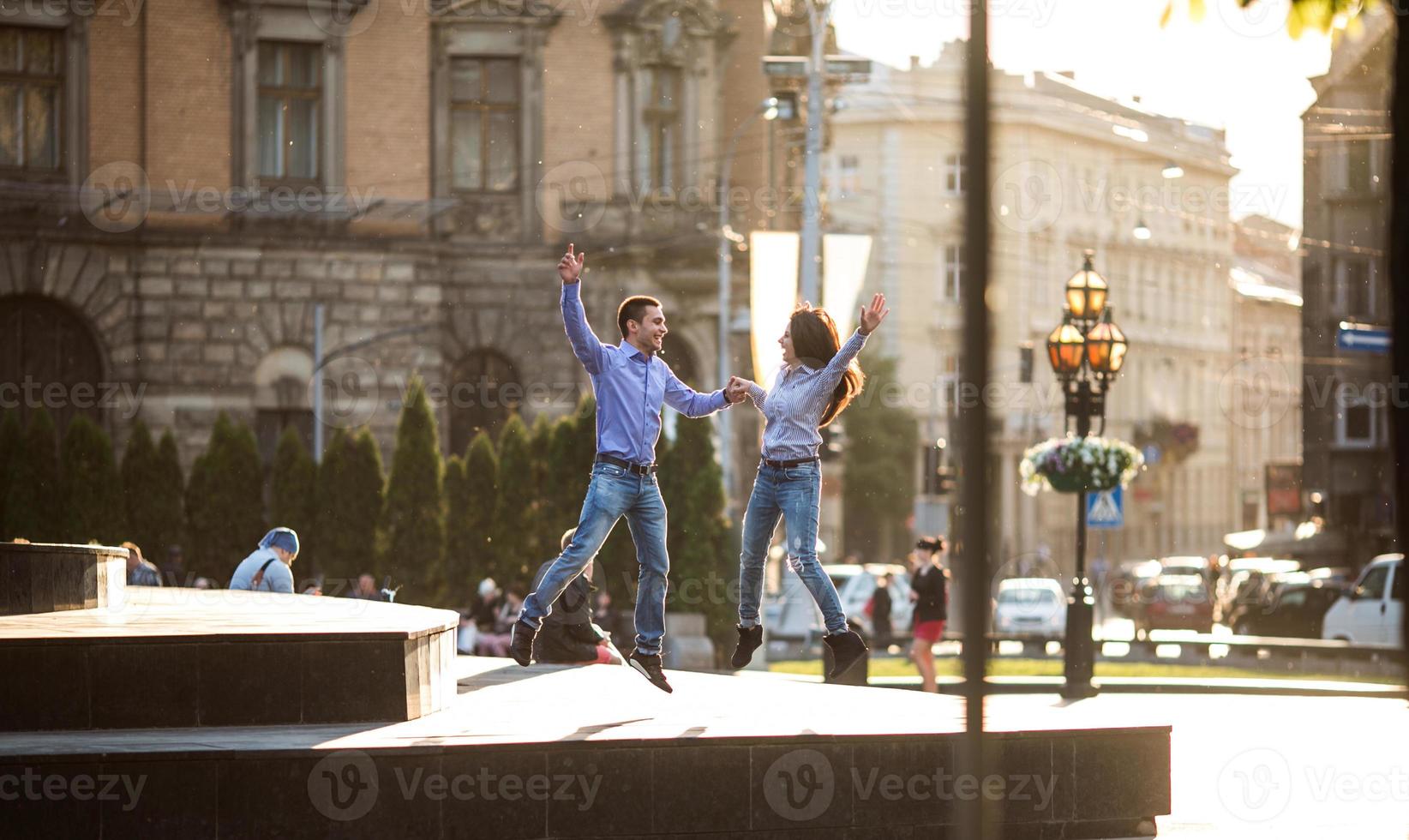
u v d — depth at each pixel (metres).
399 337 54.72
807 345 14.86
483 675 17.86
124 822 11.56
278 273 53.97
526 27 56.62
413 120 55.41
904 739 13.02
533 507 45.75
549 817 12.27
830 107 61.69
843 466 97.62
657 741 12.52
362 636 13.34
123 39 52.94
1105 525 42.44
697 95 58.62
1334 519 88.19
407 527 45.66
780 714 14.29
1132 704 31.70
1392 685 35.78
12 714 12.79
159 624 14.20
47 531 44.97
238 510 46.12
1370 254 87.00
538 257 56.56
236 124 53.72
